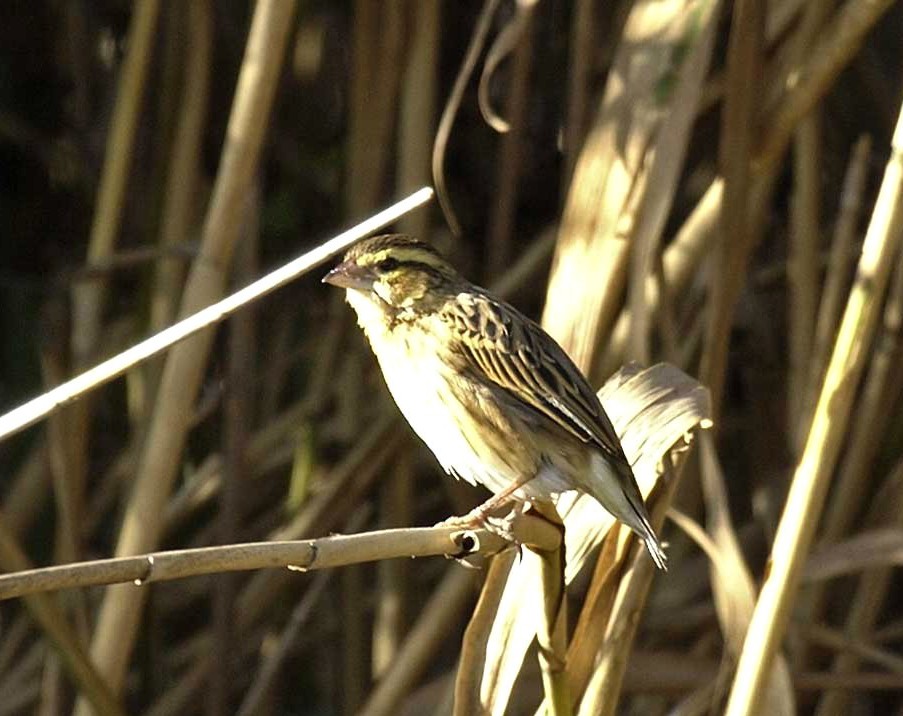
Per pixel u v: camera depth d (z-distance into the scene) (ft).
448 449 28.17
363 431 41.34
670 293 32.89
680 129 27.81
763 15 28.14
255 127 31.04
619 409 25.94
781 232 45.27
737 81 28.27
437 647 35.06
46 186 48.98
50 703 36.37
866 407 35.99
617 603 24.47
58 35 48.14
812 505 24.26
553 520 21.20
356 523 42.68
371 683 42.86
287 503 44.80
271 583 41.65
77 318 40.52
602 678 24.17
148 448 31.37
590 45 34.27
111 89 47.37
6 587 16.97
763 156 29.71
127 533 31.17
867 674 36.83
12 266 48.21
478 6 45.68
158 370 38.52
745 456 45.60
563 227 28.19
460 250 45.96
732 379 46.21
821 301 40.29
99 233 35.99
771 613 24.25
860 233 43.52
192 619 46.83
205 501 43.86
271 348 47.67
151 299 40.91
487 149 45.96
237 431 37.60
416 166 38.04
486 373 27.27
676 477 25.31
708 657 37.88
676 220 43.14
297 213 47.37
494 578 23.95
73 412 38.06
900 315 35.86
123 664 31.58
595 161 28.19
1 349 47.85
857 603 37.70
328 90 48.03
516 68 37.96
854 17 28.99
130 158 36.73
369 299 28.45
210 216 31.24
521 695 34.73
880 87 43.70
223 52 46.98
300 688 46.52
